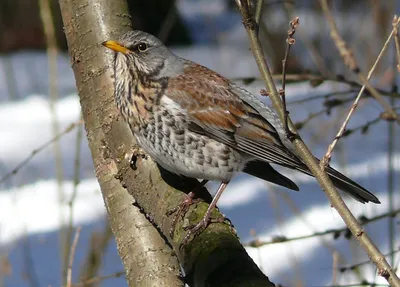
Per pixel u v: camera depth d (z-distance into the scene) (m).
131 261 7.25
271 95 5.67
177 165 7.99
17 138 17.56
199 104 8.19
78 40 8.20
